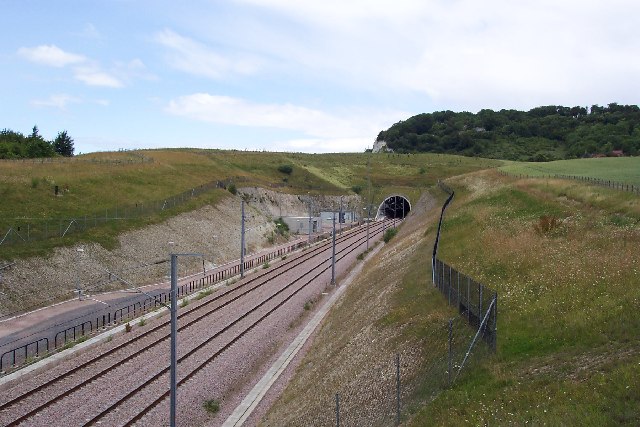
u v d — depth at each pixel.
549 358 18.84
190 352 32.69
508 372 18.59
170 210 75.81
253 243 87.12
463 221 50.53
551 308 23.30
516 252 33.28
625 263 26.00
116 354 32.22
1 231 51.41
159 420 23.97
